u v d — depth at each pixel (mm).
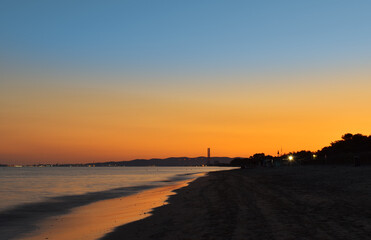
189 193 31703
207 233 11969
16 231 16188
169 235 12328
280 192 25953
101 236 13672
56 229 16516
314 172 58125
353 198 19750
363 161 80812
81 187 52562
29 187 53375
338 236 10383
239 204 19797
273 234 11156
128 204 26641
